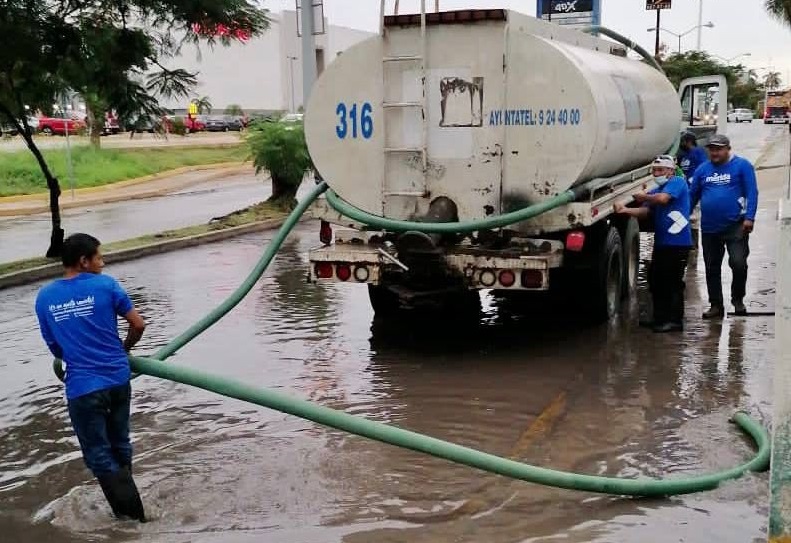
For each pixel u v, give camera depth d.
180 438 5.89
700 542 4.27
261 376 7.23
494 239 7.52
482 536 4.38
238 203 22.91
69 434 6.12
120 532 4.55
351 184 7.88
